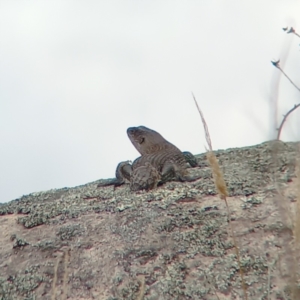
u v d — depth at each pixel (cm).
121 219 2306
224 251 2014
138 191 2711
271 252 1956
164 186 2728
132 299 1872
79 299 1914
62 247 2177
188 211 2298
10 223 2427
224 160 2978
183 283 1895
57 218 2403
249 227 2119
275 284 1809
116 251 2092
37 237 2272
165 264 1992
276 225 2094
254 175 2586
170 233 2153
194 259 1994
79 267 2048
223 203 2338
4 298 1970
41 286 2000
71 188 2959
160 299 1850
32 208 2550
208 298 1825
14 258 2161
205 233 2125
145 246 2097
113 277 1972
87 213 2417
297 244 1381
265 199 2297
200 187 2562
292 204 2077
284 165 2514
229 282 1869
